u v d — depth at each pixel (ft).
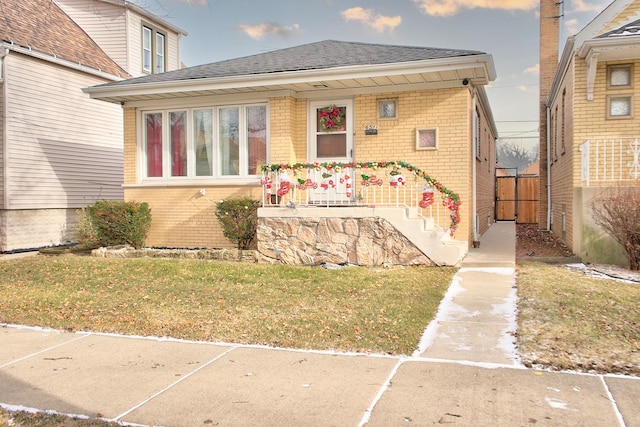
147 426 12.43
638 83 34.83
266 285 26.91
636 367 15.15
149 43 66.74
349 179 36.88
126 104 42.09
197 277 29.09
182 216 40.78
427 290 24.94
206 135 40.68
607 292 23.71
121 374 15.92
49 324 21.58
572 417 12.25
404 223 31.40
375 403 13.26
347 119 37.42
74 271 31.65
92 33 62.95
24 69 47.52
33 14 54.34
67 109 52.24
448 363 15.99
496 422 12.09
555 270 29.71
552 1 61.00
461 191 34.86
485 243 41.60
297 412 12.91
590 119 35.81
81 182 54.03
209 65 43.01
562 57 39.45
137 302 24.27
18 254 45.32
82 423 12.60
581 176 35.40
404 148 35.91
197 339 19.15
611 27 35.58
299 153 38.34
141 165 42.29
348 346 17.72
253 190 38.88
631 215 29.27
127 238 40.06
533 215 76.48
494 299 23.15
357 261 32.22
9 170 46.11
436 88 35.06
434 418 12.35
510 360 16.10
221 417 12.78
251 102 38.86
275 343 18.30
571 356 16.07
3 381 15.53
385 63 32.96
